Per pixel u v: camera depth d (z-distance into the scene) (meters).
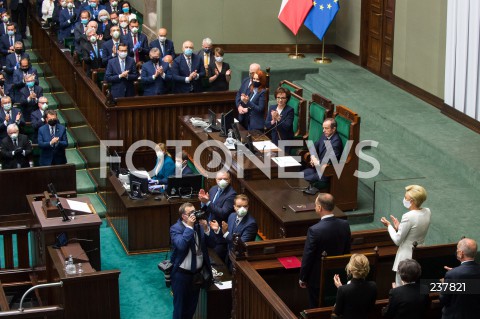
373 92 15.10
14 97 15.66
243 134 12.92
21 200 12.46
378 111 14.02
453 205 11.21
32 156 13.59
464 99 13.20
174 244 9.62
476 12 12.59
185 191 11.91
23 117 15.13
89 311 9.47
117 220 12.28
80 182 13.98
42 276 10.44
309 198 11.14
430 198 11.41
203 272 9.71
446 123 13.48
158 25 18.19
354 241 9.34
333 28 17.75
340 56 17.62
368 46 16.59
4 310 9.27
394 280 9.45
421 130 13.14
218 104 14.55
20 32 20.95
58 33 18.19
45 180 12.48
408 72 15.01
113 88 14.67
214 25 18.06
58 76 17.45
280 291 9.16
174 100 14.23
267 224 11.20
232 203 10.77
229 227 10.22
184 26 18.05
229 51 18.12
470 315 7.80
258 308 8.66
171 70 14.73
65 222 10.26
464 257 7.84
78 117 15.59
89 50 15.88
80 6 18.61
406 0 14.78
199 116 14.03
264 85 13.42
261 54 17.98
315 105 12.61
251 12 17.95
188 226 9.59
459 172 12.05
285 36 18.05
